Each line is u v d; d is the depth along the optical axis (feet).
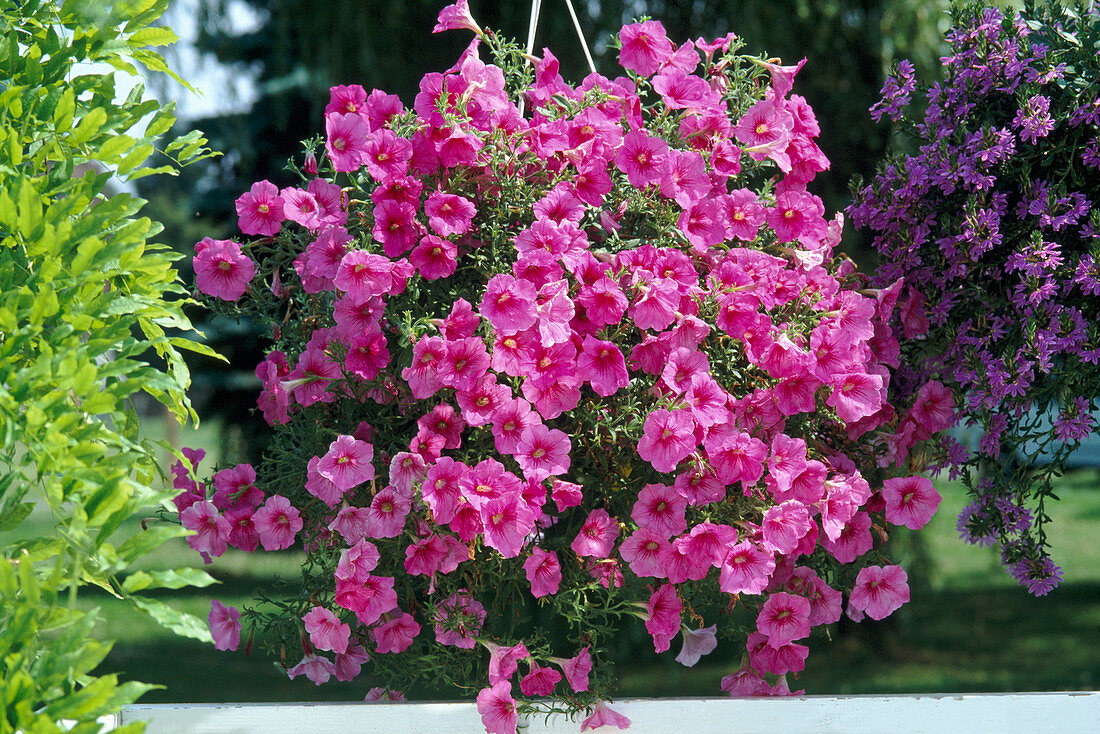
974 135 8.64
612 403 8.16
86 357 7.16
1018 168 8.71
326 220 8.26
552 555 7.98
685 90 8.38
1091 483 37.96
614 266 8.09
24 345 7.28
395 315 8.11
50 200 7.50
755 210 8.32
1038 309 8.54
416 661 8.22
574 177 8.21
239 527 8.29
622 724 7.97
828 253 8.80
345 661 8.28
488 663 8.26
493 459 8.02
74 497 7.07
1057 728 8.04
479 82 8.19
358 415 8.31
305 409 8.35
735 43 8.59
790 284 8.31
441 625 8.06
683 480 8.02
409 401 8.16
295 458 8.31
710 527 7.97
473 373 7.91
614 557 8.20
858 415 8.26
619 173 8.38
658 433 7.91
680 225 8.20
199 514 8.21
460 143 8.07
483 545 8.10
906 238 8.88
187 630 6.98
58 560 7.02
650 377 8.16
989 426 8.67
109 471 7.11
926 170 8.77
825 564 8.58
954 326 8.91
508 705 7.90
